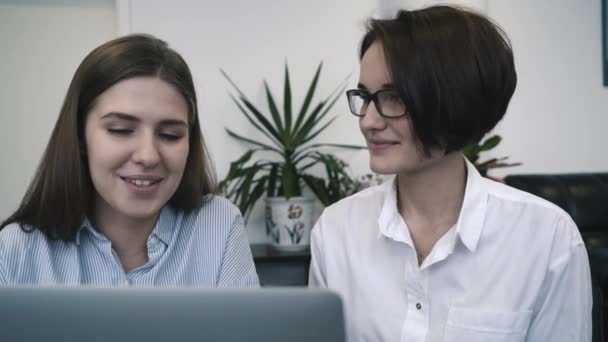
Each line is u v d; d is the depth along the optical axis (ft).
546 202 3.35
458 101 2.80
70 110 3.02
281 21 9.80
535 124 11.17
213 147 9.65
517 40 11.01
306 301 1.53
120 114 2.80
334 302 1.53
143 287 1.53
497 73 2.88
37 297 1.51
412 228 3.40
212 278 3.56
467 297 3.15
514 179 10.55
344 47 9.97
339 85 9.98
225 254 3.63
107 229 3.29
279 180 9.16
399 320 3.26
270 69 9.79
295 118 9.88
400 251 3.36
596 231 10.41
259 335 1.53
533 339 3.29
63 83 9.65
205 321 1.53
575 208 10.32
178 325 1.53
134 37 3.05
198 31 9.54
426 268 3.21
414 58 2.74
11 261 3.07
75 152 3.06
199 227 3.61
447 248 3.16
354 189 8.98
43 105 9.61
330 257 3.65
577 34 11.26
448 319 3.14
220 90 9.64
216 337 1.53
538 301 3.25
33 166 9.62
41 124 9.63
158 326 1.52
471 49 2.80
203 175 3.62
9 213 9.57
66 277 3.17
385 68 2.82
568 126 11.32
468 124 2.88
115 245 3.33
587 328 3.30
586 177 10.73
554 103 11.23
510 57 2.95
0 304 1.51
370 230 3.53
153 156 2.82
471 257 3.21
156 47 3.00
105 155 2.85
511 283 3.15
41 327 1.51
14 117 9.54
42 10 9.53
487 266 3.19
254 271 3.83
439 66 2.75
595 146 11.48
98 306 1.52
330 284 3.62
